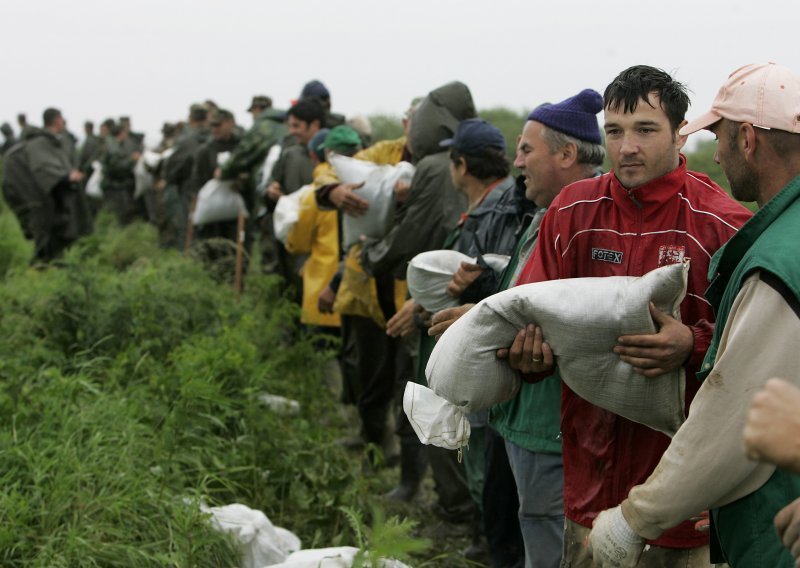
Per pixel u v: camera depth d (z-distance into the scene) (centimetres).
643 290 271
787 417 165
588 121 354
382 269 544
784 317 217
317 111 850
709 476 228
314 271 718
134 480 433
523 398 354
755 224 232
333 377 799
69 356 662
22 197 1447
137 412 521
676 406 279
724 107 243
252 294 849
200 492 450
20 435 467
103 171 1948
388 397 611
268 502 505
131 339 662
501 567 423
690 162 881
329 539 488
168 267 844
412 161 614
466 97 554
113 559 388
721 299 246
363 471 607
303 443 559
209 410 523
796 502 198
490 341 285
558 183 356
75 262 724
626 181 286
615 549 249
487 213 429
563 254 300
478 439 447
